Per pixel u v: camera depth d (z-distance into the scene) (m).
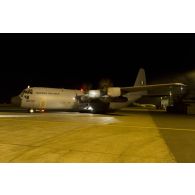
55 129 12.65
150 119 19.47
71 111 28.02
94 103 25.97
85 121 16.64
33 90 23.97
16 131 11.86
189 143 9.62
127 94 28.23
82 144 9.20
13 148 8.45
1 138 10.13
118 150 8.37
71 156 7.57
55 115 21.45
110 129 13.05
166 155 7.77
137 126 14.55
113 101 25.80
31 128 12.88
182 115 25.47
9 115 20.52
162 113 28.84
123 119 18.97
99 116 21.19
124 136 11.02
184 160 7.21
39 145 8.93
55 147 8.66
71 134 11.27
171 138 10.71
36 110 24.73
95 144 9.23
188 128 14.06
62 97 24.66
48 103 24.06
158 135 11.45
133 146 8.99
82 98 25.41
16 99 23.97
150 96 30.94
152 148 8.70
